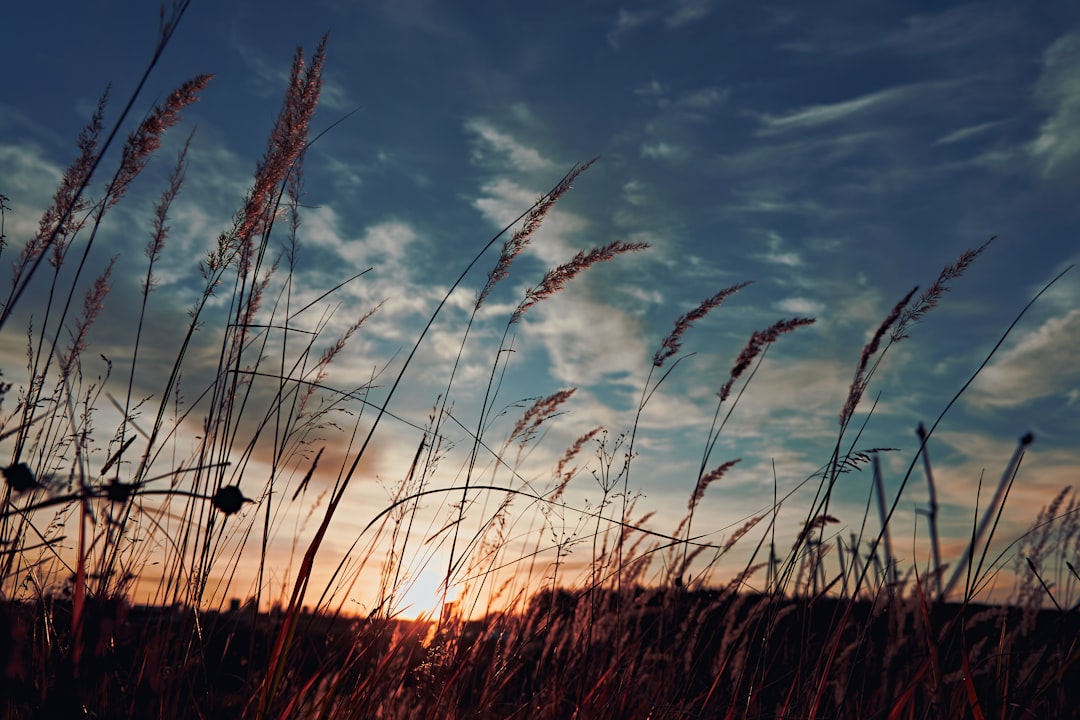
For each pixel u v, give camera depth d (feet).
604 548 11.59
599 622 10.55
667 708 9.27
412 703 8.77
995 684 8.57
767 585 10.46
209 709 6.61
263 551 8.23
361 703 7.57
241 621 8.75
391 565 9.48
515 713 9.67
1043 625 8.96
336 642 8.52
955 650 8.95
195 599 8.01
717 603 10.65
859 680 9.27
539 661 10.56
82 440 7.48
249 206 9.66
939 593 7.58
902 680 8.74
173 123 8.75
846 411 9.80
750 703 9.25
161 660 6.63
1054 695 8.28
